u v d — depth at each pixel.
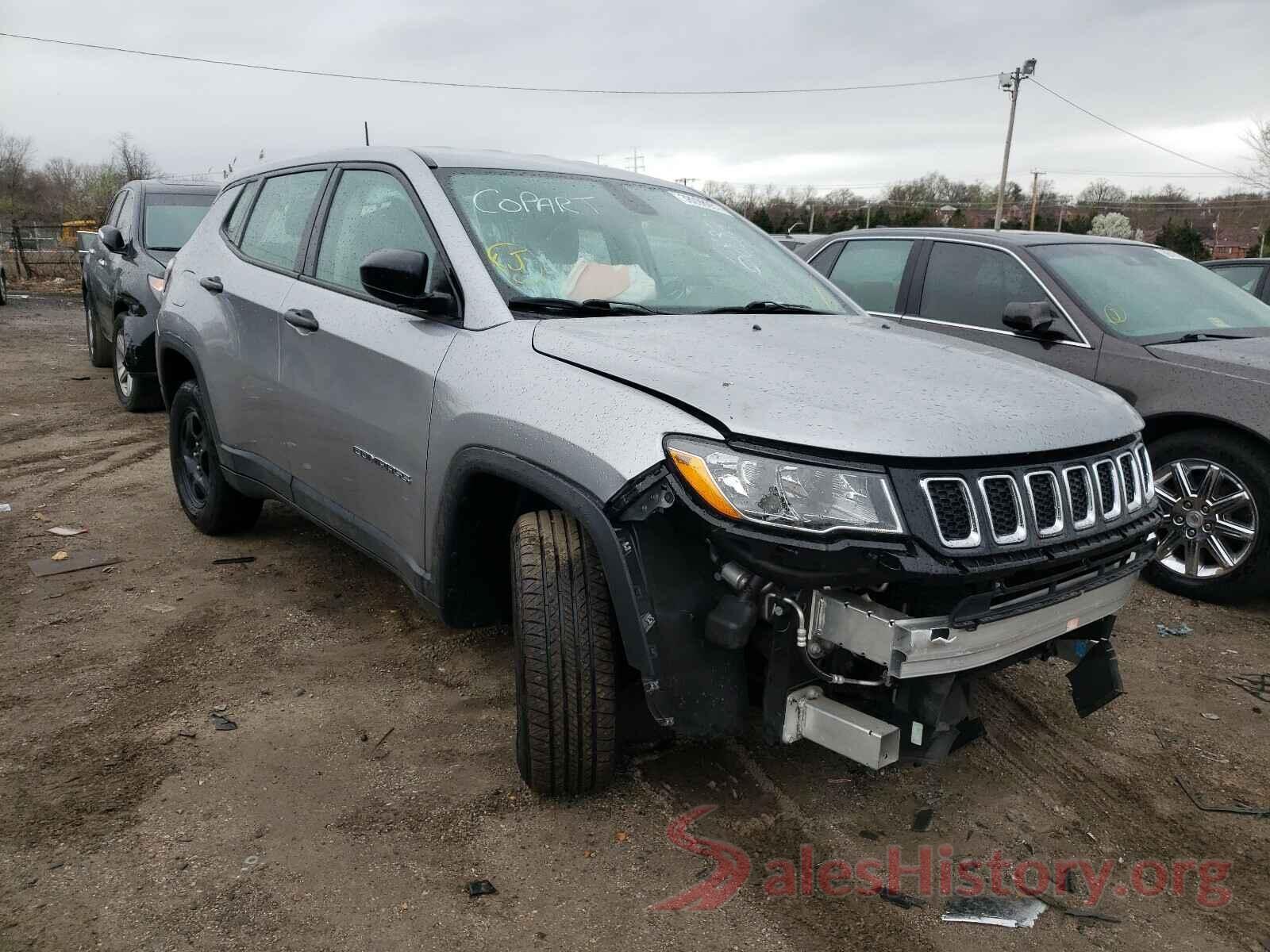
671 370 2.57
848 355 2.84
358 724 3.24
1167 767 3.20
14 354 11.69
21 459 6.72
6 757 2.97
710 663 2.46
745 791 2.92
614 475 2.39
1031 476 2.43
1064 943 2.34
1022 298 5.37
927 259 5.89
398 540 3.31
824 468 2.25
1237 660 4.09
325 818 2.71
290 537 5.14
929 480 2.27
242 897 2.38
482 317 3.04
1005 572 2.29
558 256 3.30
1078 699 2.91
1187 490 4.77
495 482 2.94
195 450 5.11
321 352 3.63
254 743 3.10
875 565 2.20
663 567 2.41
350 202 3.83
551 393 2.65
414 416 3.11
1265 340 4.96
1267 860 2.72
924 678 2.43
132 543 5.00
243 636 3.91
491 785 2.90
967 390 2.61
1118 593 2.70
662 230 3.72
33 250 26.61
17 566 4.61
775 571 2.24
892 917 2.40
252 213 4.61
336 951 2.22
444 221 3.28
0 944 2.19
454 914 2.35
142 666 3.62
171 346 4.86
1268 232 46.53
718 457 2.29
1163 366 4.73
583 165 3.94
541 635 2.58
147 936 2.24
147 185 9.20
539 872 2.52
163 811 2.72
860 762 2.38
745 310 3.42
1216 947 2.35
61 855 2.51
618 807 2.80
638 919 2.36
